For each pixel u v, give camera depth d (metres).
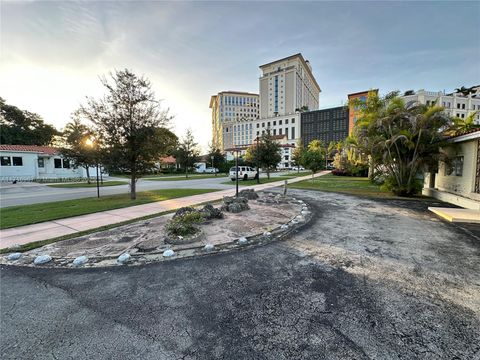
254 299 2.77
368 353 1.93
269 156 20.75
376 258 3.94
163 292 2.94
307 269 3.56
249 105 116.88
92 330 2.25
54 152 28.69
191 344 2.06
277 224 6.09
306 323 2.32
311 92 117.81
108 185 20.06
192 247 4.47
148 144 10.42
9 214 7.46
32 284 3.18
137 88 10.24
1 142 33.72
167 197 11.23
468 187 8.83
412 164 10.95
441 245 4.54
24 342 2.09
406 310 2.51
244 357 1.90
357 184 18.05
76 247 4.52
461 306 2.57
